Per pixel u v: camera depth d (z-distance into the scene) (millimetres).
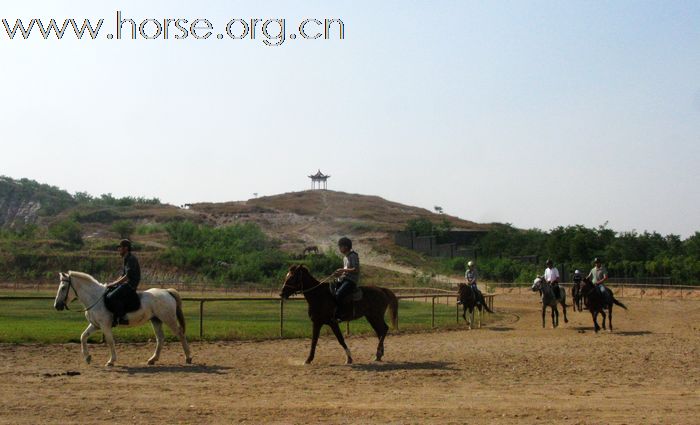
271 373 15312
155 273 91812
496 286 77000
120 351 19391
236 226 124250
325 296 17250
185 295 64750
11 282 85625
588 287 27172
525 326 31047
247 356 18750
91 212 167750
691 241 83062
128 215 166875
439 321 34031
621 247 83750
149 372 15258
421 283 80938
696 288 60562
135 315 16250
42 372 15016
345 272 17469
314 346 17312
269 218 166375
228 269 92062
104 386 13289
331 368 16234
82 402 11711
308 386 13617
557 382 14320
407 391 13148
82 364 16500
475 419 10680
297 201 193750
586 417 10844
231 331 25000
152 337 22375
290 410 11258
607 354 19312
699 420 10648
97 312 16062
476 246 116250
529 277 79500
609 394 12898
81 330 25203
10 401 11703
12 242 105125
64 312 39906
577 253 85375
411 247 130000
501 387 13664
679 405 11844
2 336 21469
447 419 10680
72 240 114438
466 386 13773
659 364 17172
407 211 195875
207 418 10656
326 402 11969
